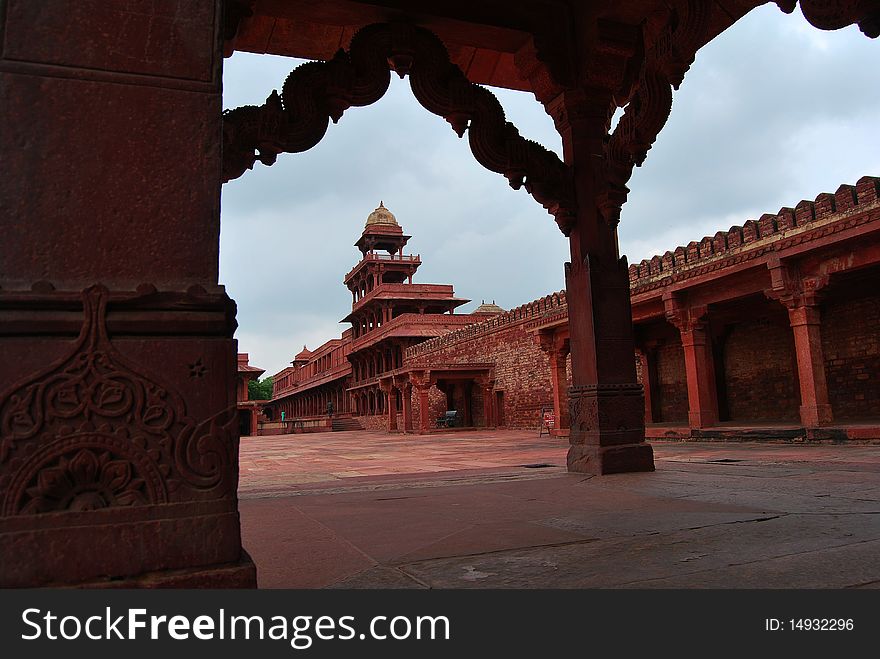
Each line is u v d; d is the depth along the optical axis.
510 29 5.42
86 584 1.34
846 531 2.58
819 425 10.44
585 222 5.64
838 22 3.63
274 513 3.73
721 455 8.20
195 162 1.57
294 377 74.31
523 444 14.94
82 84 1.50
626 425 5.50
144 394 1.44
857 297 12.61
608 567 2.09
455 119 5.32
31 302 1.37
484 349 27.61
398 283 47.81
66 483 1.37
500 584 1.91
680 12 3.89
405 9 5.07
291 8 4.98
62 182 1.45
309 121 4.67
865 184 9.50
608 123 6.00
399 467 8.66
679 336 17.12
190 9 1.64
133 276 1.48
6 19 1.47
